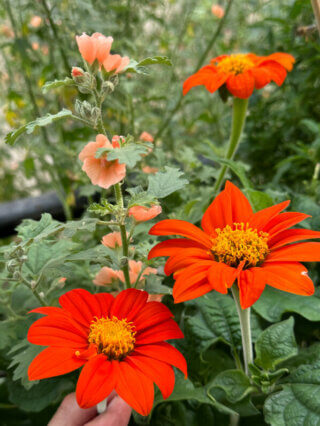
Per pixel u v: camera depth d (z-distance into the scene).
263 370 0.26
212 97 0.69
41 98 0.59
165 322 0.24
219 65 0.37
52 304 0.33
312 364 0.26
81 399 0.20
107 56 0.24
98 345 0.23
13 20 0.50
